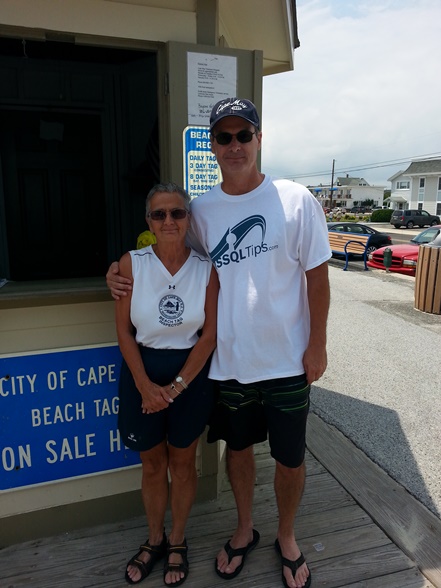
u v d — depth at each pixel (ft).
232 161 5.40
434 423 10.94
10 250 10.39
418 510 7.64
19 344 6.62
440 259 20.68
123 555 6.68
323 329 5.65
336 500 7.91
